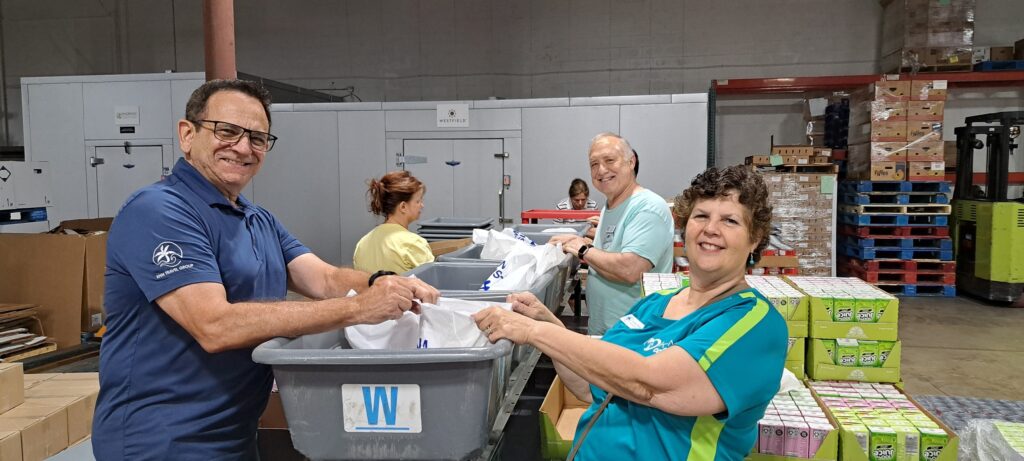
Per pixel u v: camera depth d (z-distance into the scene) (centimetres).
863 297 237
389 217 299
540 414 186
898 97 679
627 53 853
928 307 666
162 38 923
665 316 155
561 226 379
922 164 680
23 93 684
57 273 366
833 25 805
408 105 666
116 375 141
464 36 880
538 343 128
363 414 120
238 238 150
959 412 390
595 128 639
